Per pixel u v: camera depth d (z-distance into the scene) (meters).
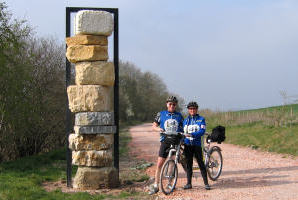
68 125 8.82
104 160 8.39
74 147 8.42
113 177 8.47
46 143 16.88
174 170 7.91
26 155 14.52
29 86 13.53
